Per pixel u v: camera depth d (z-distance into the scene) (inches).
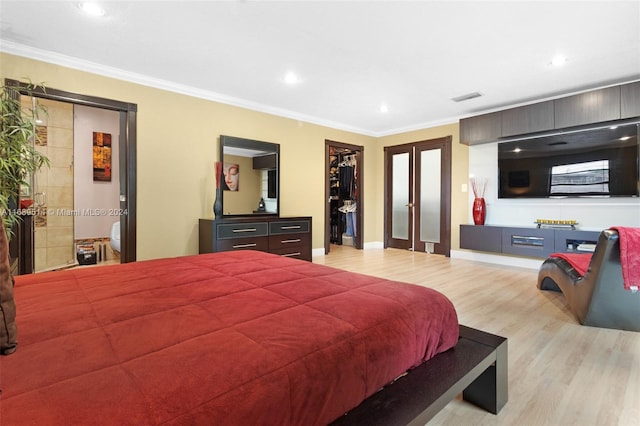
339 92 156.4
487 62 122.5
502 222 182.2
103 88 129.3
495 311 102.0
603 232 81.7
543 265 122.8
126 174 136.6
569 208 160.4
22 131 100.7
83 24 98.4
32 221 122.7
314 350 32.7
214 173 160.1
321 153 208.8
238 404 25.6
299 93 158.6
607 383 61.7
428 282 139.1
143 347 30.5
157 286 51.3
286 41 108.2
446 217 205.3
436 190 212.2
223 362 28.5
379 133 242.4
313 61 123.0
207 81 143.9
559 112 148.8
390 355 39.6
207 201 158.6
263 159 178.5
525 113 159.2
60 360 27.6
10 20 96.3
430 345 46.7
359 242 236.1
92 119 194.5
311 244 180.4
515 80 139.4
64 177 184.9
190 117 152.6
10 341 28.7
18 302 42.8
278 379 28.5
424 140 217.2
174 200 148.6
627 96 131.6
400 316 43.1
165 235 146.3
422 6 88.7
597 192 147.9
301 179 198.4
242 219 151.7
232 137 165.3
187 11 91.8
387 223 241.4
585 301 88.6
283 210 189.6
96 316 38.0
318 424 31.3
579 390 59.5
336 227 267.6
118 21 96.9
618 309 85.2
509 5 87.9
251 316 39.1
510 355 73.0
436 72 131.9
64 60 119.5
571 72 130.8
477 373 46.6
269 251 161.5
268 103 174.4
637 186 137.6
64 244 184.7
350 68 128.7
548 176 162.4
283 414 28.3
